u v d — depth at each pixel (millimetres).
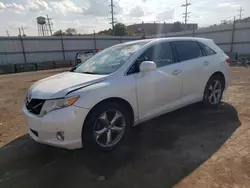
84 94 2635
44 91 2762
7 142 3523
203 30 24078
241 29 20391
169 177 2354
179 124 3830
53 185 2344
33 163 2834
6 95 7660
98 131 2820
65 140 2578
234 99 5234
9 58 24906
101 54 3951
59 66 25219
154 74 3316
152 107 3369
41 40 26734
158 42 3615
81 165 2707
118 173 2486
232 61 17172
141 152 2926
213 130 3506
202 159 2668
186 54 3945
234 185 2160
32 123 2742
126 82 3006
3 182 2457
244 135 3262
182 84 3750
